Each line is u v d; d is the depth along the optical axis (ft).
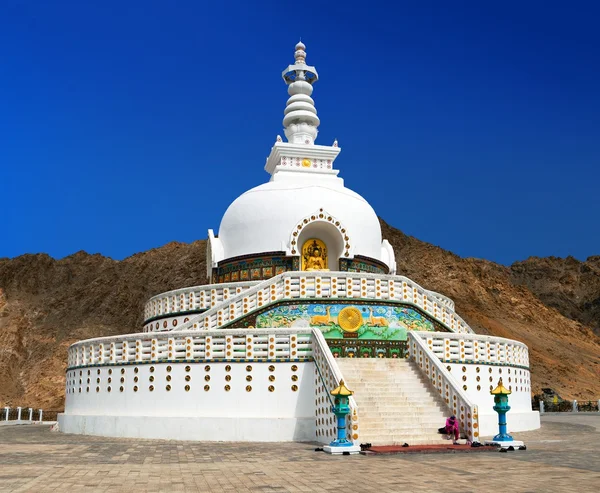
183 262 379.96
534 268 565.12
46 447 71.31
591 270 551.59
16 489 42.47
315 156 127.75
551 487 42.22
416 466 53.21
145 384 84.99
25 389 294.66
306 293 90.89
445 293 369.09
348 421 66.74
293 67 138.41
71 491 41.70
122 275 382.01
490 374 91.71
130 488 42.80
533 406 196.03
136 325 346.74
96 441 79.00
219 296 102.78
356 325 90.63
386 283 93.61
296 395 80.84
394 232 422.82
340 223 109.09
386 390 78.84
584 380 303.68
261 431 78.48
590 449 66.33
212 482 45.21
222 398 81.46
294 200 112.78
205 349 82.89
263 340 82.43
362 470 51.01
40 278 388.78
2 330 335.88
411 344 87.35
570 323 388.37
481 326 333.42
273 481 45.55
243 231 113.91
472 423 71.05
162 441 78.54
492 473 48.70
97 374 90.58
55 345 329.72
